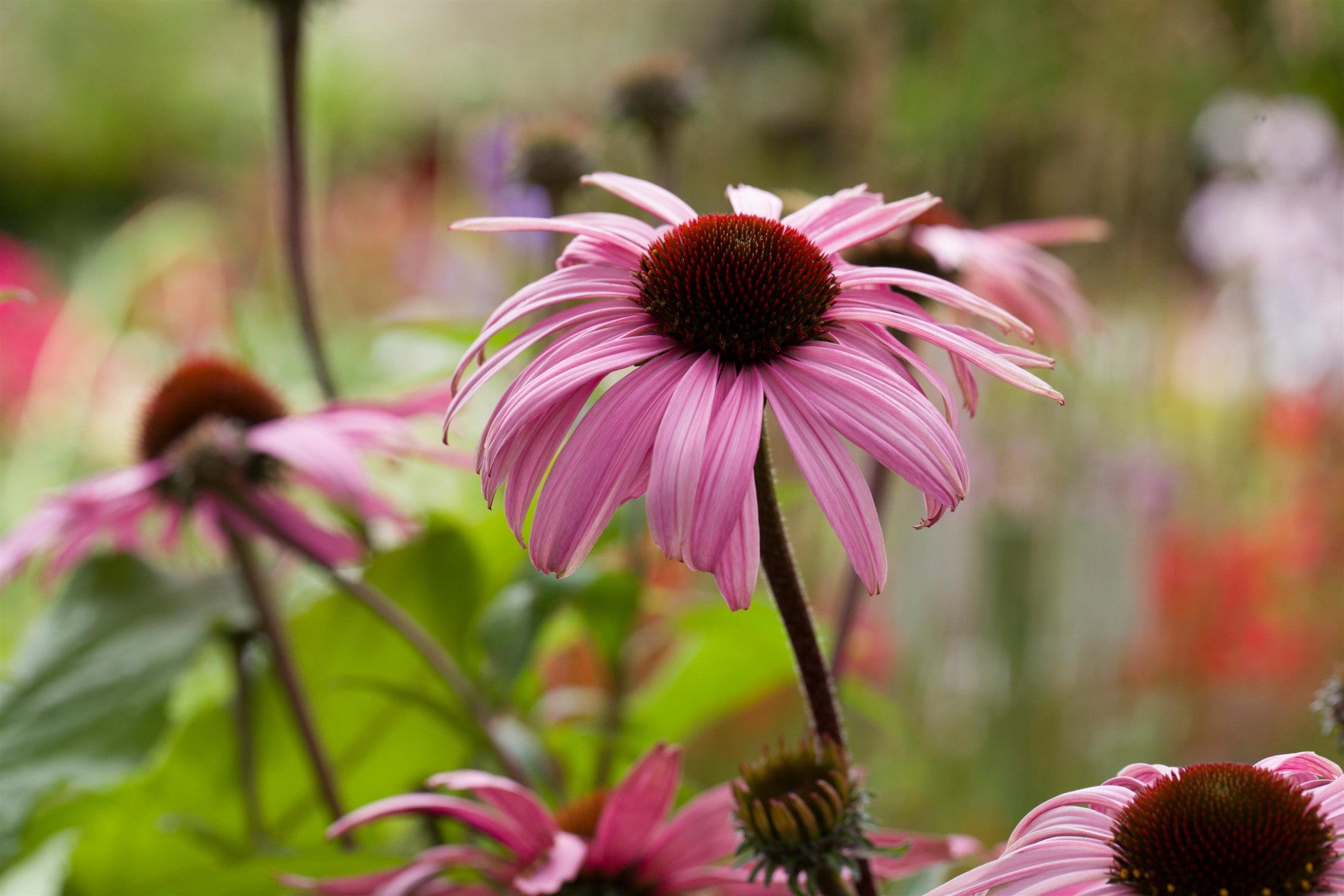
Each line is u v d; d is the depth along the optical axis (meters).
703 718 0.92
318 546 0.77
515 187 0.92
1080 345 1.10
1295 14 1.05
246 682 0.79
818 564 1.18
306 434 0.76
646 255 0.59
